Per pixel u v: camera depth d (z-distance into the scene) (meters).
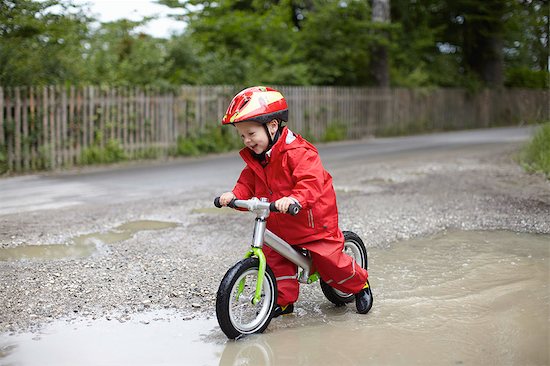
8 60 11.12
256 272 3.76
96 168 11.77
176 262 5.28
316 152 3.86
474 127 26.44
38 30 11.37
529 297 4.38
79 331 3.79
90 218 7.08
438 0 26.83
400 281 4.79
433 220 6.84
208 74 16.27
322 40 20.66
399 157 13.32
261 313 3.80
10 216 7.21
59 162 11.72
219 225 6.71
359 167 11.54
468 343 3.59
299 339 3.69
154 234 6.30
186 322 3.95
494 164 11.37
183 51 16.14
